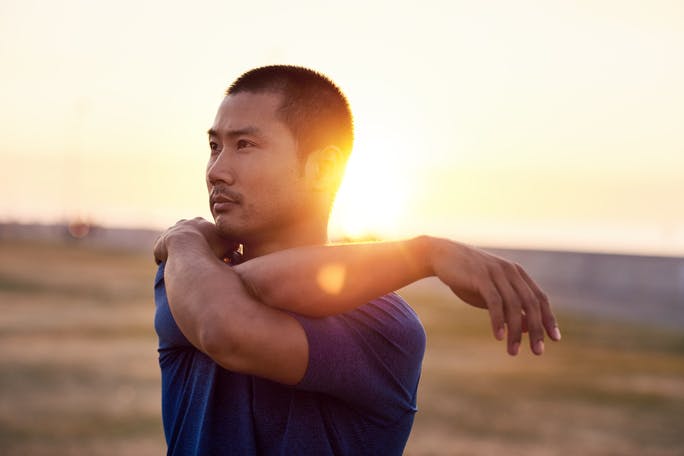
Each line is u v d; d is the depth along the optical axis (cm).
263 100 164
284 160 164
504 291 139
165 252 169
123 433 1057
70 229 7188
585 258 4944
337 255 150
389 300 169
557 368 1917
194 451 162
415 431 1212
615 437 1240
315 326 151
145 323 2250
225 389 162
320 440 158
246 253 173
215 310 145
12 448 959
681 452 1170
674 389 1700
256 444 159
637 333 2708
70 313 2389
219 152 169
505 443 1159
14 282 3145
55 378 1409
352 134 173
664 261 4662
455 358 2008
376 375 160
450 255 145
